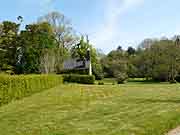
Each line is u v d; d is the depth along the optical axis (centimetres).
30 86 2923
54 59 6347
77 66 7144
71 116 1545
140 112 1586
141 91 3247
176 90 3325
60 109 1856
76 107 1919
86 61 6938
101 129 1173
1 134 1164
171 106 1805
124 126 1211
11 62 5622
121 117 1446
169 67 6481
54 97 2673
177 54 6425
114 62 7800
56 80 4141
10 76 2403
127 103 2055
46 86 3541
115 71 7431
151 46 7012
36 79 3158
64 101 2330
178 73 6494
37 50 5950
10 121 1480
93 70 7044
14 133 1172
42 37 5991
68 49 6744
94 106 1933
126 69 7669
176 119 1331
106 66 7744
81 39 7156
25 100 2484
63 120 1430
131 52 11000
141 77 7706
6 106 2123
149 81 6769
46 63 6119
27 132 1177
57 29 6544
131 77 7781
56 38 6544
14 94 2458
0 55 5344
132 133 1080
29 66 5872
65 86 4000
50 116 1582
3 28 5559
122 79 6062
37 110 1858
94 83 4997
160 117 1381
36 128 1250
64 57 6675
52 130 1195
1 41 5444
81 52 7100
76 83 4838
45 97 2694
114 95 2777
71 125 1287
